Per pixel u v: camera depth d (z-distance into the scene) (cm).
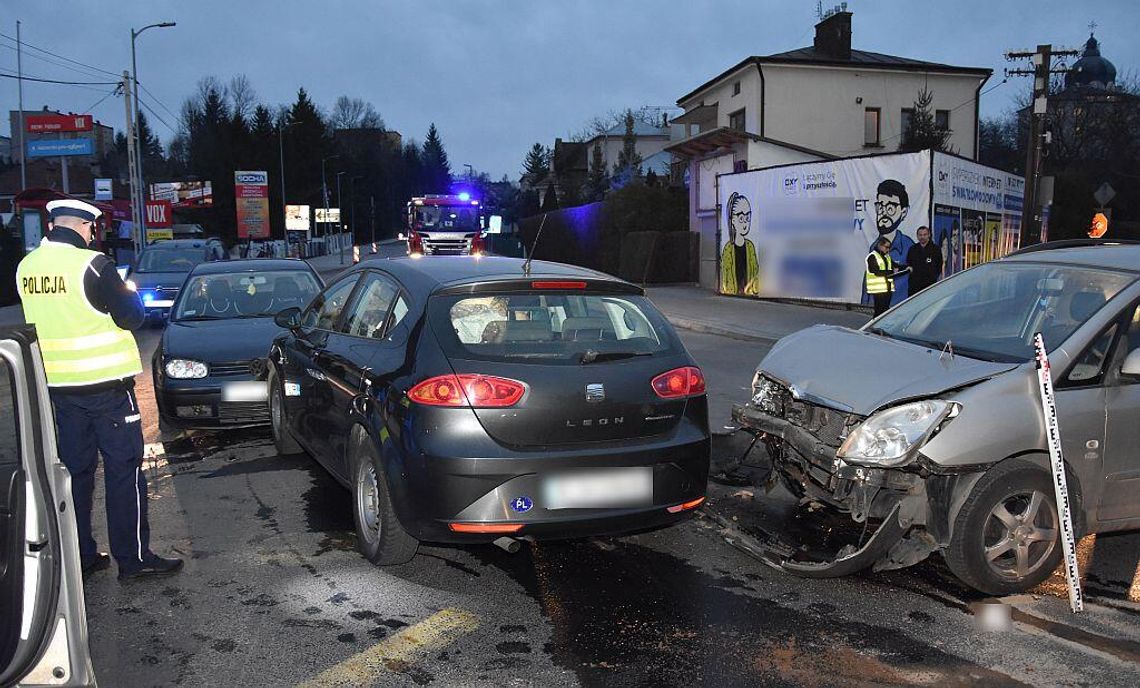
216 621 403
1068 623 398
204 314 867
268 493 604
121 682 347
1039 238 2125
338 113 13338
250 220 6400
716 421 808
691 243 2911
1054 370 426
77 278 416
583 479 422
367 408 462
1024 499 423
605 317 471
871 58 3159
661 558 484
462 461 405
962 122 3117
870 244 1758
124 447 440
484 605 421
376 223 10994
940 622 400
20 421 253
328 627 397
